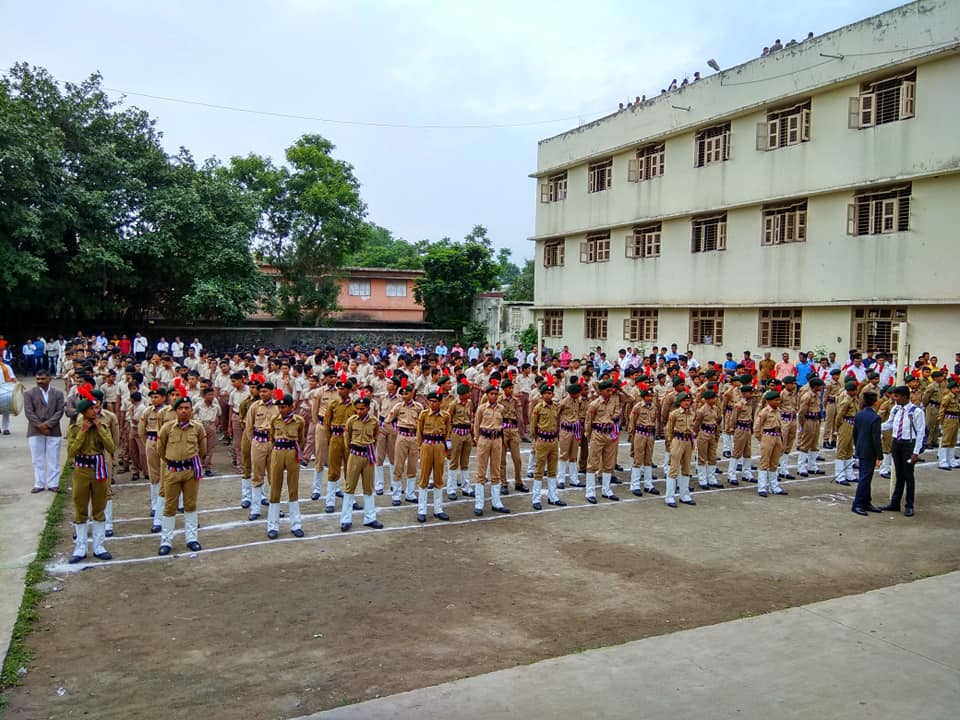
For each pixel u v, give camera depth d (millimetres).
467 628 6480
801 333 21250
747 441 12953
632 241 26969
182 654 5922
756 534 9656
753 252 22500
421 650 6027
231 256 30641
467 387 11602
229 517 10234
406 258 54875
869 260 19281
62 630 6359
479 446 10586
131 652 5949
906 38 18172
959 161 17266
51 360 28109
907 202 18422
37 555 8164
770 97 21719
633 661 5707
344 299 41812
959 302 17219
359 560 8367
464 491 11898
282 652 5969
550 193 31656
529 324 33594
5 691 5285
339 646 6094
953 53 17250
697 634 6242
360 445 9586
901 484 10891
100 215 27453
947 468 14289
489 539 9297
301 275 37531
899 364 15953
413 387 11281
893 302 18609
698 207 24312
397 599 7164
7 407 15602
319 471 11492
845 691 5238
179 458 8461
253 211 32969
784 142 21625
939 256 17766
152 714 4977
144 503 10867
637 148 26797
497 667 5719
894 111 18750
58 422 11094
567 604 7082
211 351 32906
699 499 11781
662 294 25906
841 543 9250
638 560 8477
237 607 6918
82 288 29656
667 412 15922
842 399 12945
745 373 15453
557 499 11305
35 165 25281
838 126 19938
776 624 6469
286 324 38594
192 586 7461
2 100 24516
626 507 11164
